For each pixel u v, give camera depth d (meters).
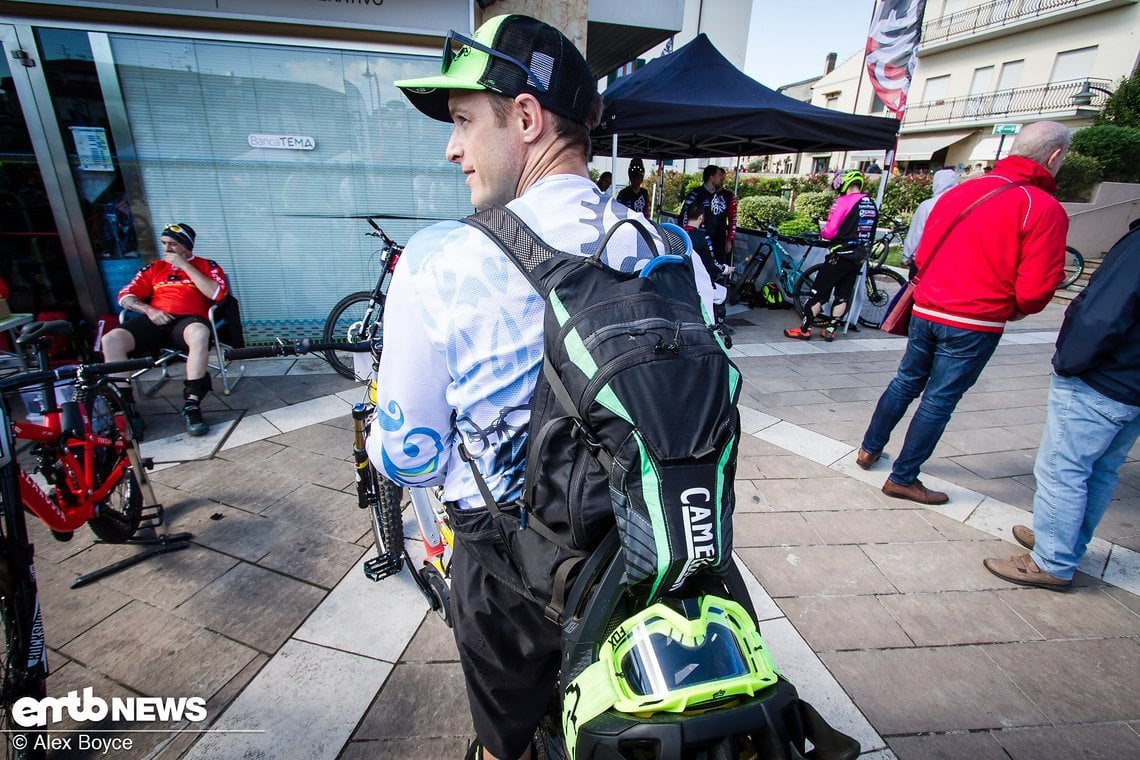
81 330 4.72
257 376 4.72
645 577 0.75
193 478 3.15
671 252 0.99
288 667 1.96
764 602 2.33
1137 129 13.61
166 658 1.99
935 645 2.14
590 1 5.89
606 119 5.29
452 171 5.39
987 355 2.74
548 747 1.30
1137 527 2.94
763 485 3.23
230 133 4.92
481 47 0.91
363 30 4.69
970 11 24.39
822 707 1.87
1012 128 8.06
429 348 0.90
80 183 4.77
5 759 1.57
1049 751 1.75
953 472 3.44
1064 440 2.28
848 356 5.82
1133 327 2.04
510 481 0.95
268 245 5.30
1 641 1.94
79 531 2.66
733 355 5.79
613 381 0.75
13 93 4.46
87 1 4.27
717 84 6.15
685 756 0.71
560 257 0.85
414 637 2.10
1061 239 2.49
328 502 2.94
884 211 16.94
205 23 4.51
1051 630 2.22
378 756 1.67
